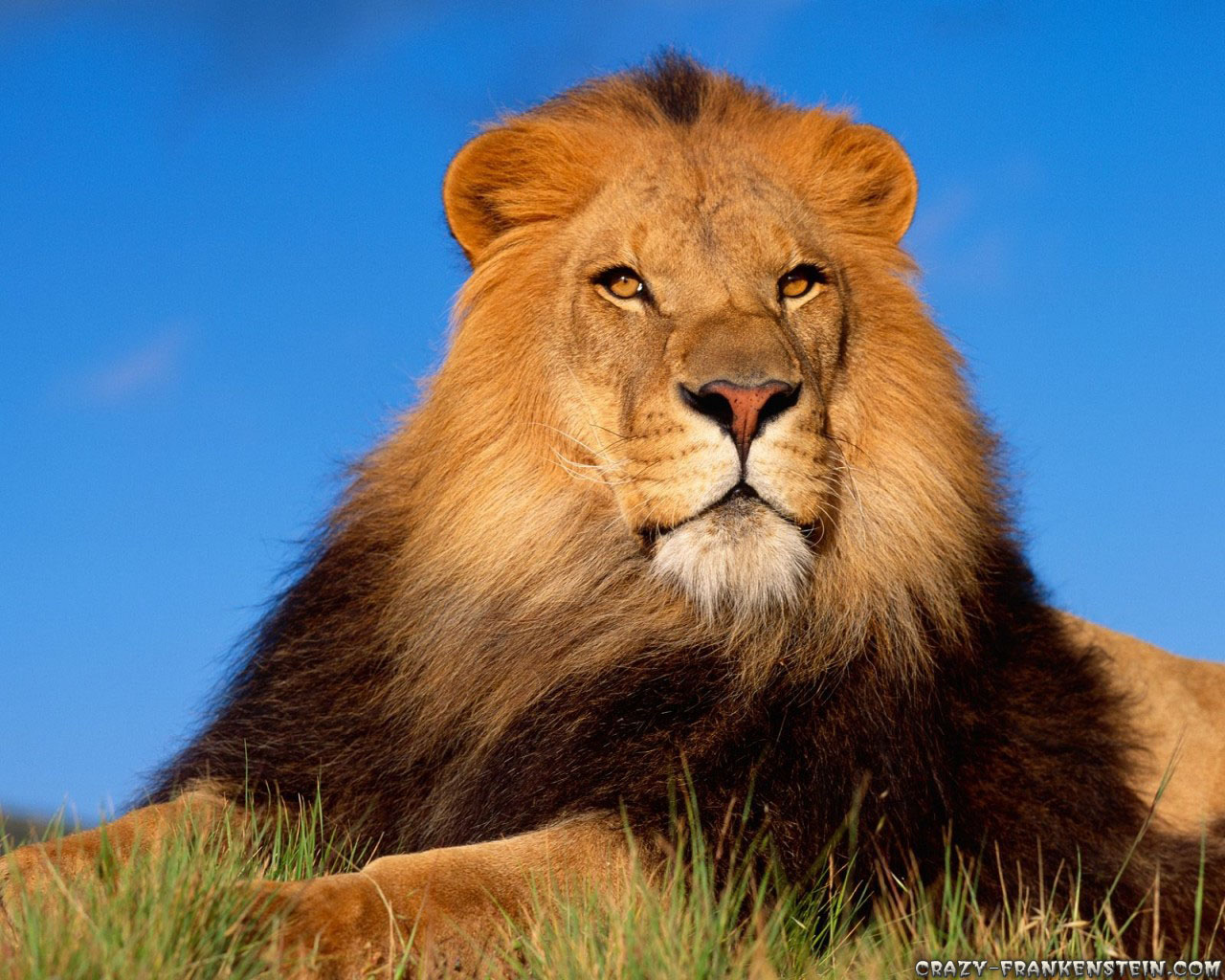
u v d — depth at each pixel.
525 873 7.99
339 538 10.74
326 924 7.16
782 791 8.92
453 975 7.15
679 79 11.06
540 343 10.06
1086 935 8.54
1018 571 10.70
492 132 10.72
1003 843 9.48
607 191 10.30
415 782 9.89
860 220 10.90
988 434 10.70
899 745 9.30
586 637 9.73
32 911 6.75
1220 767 11.47
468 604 9.83
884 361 10.17
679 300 9.63
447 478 9.98
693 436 9.06
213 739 10.45
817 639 9.47
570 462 9.88
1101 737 10.32
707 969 6.74
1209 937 9.66
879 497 9.77
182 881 6.91
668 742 9.14
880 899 8.83
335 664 10.27
